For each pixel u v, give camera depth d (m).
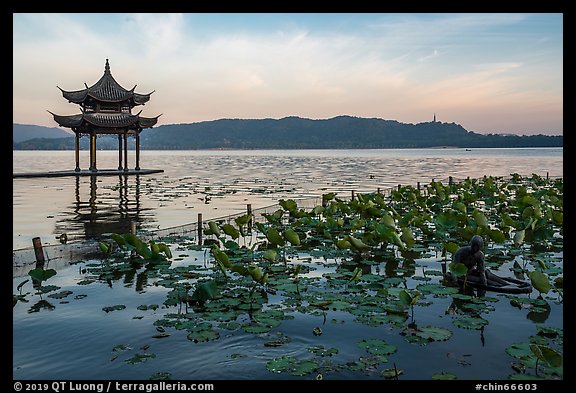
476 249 10.48
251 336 7.73
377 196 21.91
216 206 27.73
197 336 7.68
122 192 35.62
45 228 19.84
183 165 95.88
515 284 10.50
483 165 87.50
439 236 15.58
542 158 128.50
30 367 6.71
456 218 15.72
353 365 6.64
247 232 18.55
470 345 7.30
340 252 14.39
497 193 27.47
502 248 14.54
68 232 18.91
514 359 6.80
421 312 8.84
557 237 16.31
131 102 54.00
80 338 7.72
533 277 9.27
